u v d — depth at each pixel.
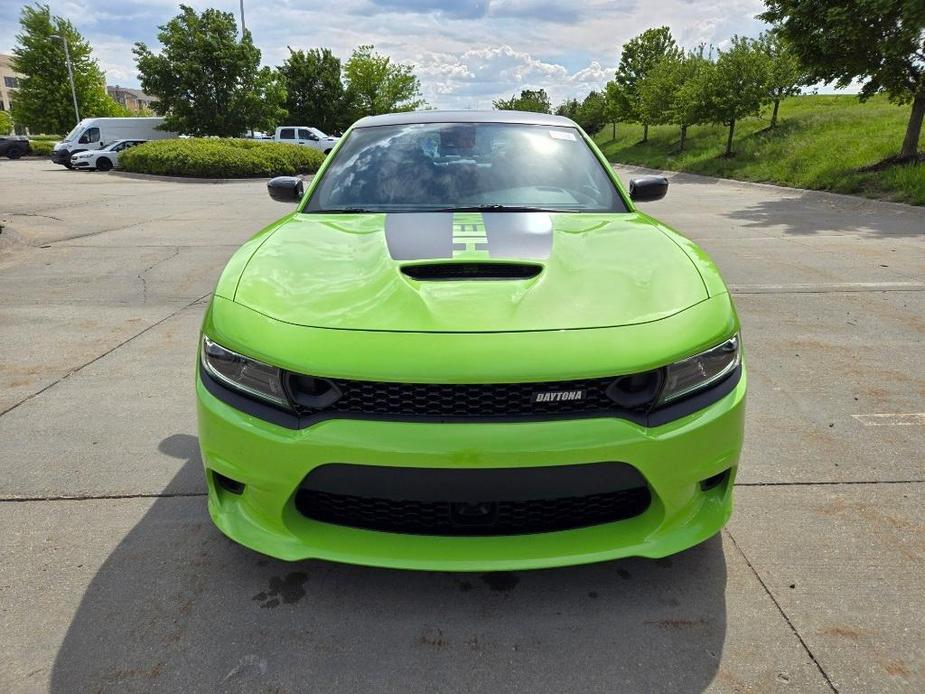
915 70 13.44
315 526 1.93
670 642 1.91
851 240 8.44
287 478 1.82
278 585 2.15
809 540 2.37
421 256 2.22
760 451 3.03
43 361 4.27
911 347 4.40
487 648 1.89
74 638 1.93
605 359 1.78
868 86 14.10
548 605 2.06
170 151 22.73
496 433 1.73
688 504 1.94
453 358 1.75
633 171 28.52
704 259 2.34
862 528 2.44
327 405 1.80
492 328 1.83
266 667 1.83
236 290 2.12
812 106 31.89
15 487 2.75
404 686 1.77
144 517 2.54
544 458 1.73
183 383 3.89
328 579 2.18
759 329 4.81
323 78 46.22
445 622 1.99
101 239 9.11
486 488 1.75
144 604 2.07
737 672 1.80
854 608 2.04
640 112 34.06
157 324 5.08
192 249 8.32
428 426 1.74
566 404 1.78
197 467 2.92
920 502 2.61
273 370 1.85
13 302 5.73
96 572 2.22
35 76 46.88
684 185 18.64
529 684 1.77
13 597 2.10
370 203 2.93
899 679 1.77
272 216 11.78
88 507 2.60
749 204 12.90
